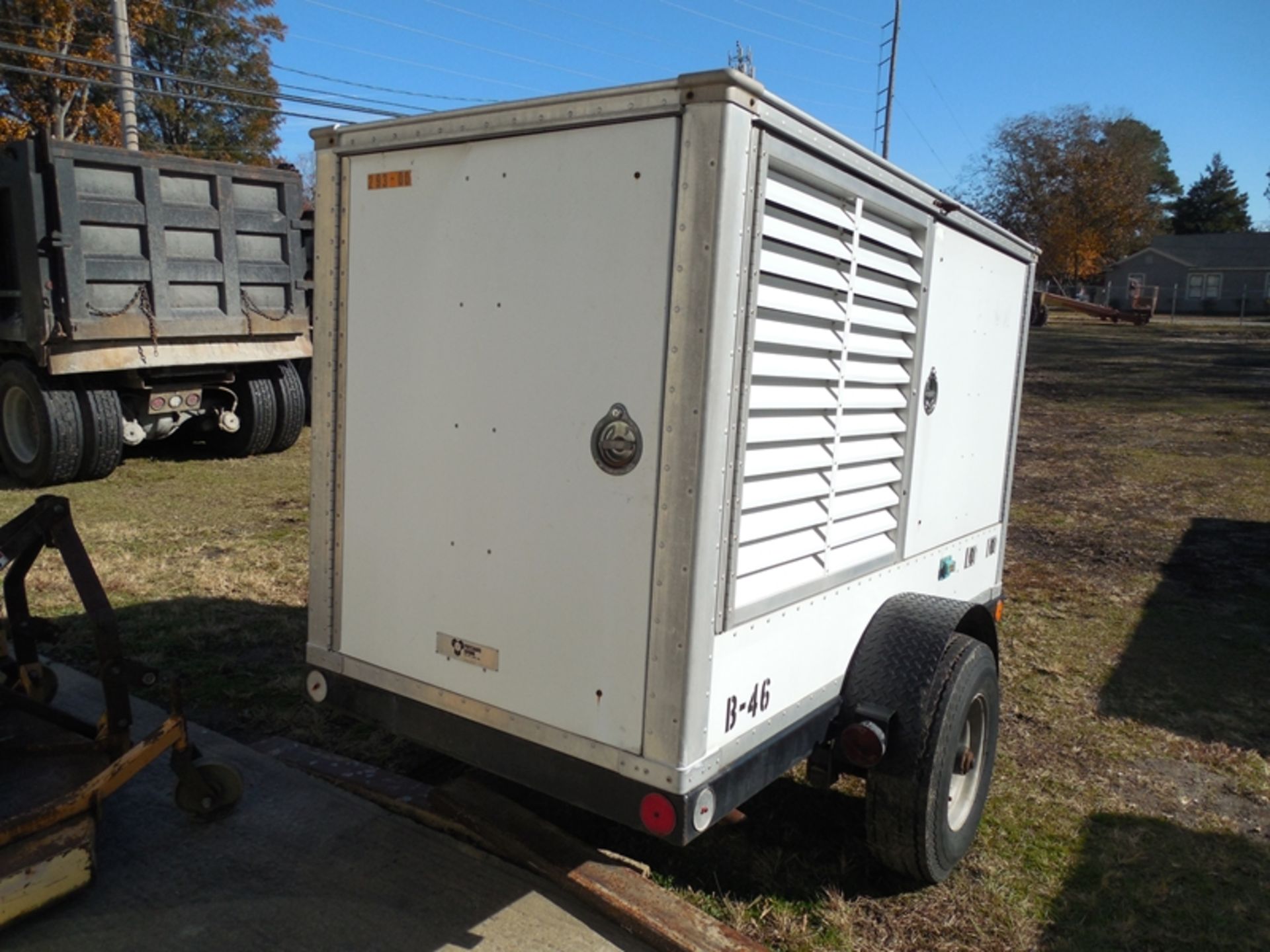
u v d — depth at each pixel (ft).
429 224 9.00
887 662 9.94
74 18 97.55
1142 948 9.61
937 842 9.78
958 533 13.19
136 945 8.75
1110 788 13.01
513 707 8.89
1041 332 114.21
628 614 8.05
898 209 10.02
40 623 12.45
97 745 10.52
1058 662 17.76
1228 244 200.23
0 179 25.07
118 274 25.70
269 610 18.15
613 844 10.96
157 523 24.41
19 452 28.40
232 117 126.82
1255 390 64.64
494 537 8.85
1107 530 28.66
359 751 12.96
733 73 7.11
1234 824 12.14
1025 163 176.55
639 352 7.80
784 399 8.55
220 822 10.80
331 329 9.84
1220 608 21.35
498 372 8.66
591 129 7.88
